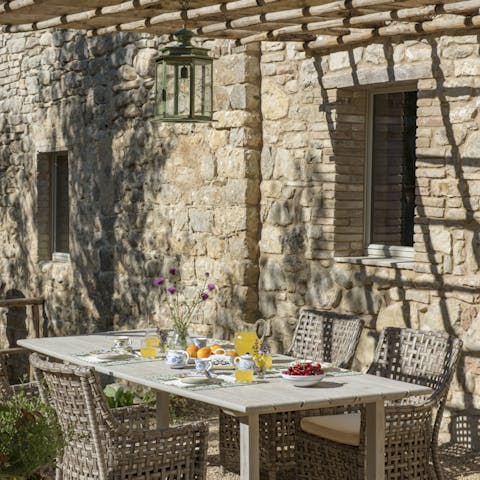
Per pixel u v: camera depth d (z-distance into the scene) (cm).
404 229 676
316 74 695
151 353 524
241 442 430
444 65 603
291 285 725
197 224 805
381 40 644
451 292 604
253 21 588
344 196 693
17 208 1125
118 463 431
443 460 572
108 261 939
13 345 1138
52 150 1040
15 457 299
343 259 680
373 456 452
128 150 902
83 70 973
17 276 1125
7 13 600
